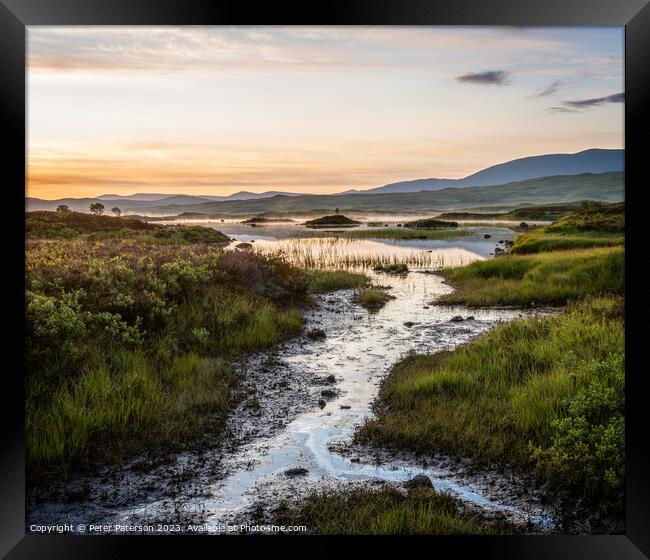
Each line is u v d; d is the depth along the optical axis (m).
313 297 17.81
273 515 5.65
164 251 15.60
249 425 7.93
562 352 9.36
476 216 73.69
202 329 11.00
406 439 7.18
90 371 8.07
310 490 6.12
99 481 6.26
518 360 9.62
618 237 28.80
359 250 33.75
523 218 64.50
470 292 19.08
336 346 12.50
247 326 12.26
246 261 15.75
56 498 5.95
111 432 7.06
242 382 9.64
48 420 6.79
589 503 5.79
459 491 6.04
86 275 10.73
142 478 6.35
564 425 6.34
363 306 17.27
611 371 7.45
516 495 5.91
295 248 32.66
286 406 8.70
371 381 10.06
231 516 5.66
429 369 10.18
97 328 9.33
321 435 7.59
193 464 6.70
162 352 9.62
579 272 18.84
